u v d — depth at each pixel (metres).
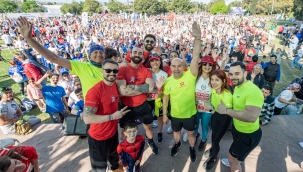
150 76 3.18
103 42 15.54
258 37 20.80
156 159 3.58
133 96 3.19
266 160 3.50
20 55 7.10
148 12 87.81
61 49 13.10
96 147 2.72
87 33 19.89
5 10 69.62
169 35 20.52
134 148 2.93
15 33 19.66
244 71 2.47
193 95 3.06
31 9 76.00
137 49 3.01
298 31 19.12
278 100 5.84
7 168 1.94
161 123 3.90
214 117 3.05
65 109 5.43
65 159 3.62
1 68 12.05
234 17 54.31
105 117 2.44
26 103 6.70
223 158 3.50
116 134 2.96
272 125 4.55
